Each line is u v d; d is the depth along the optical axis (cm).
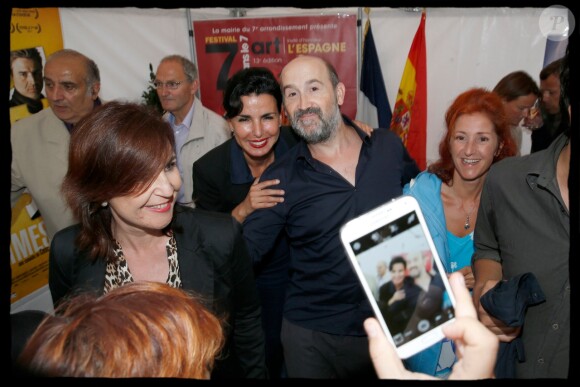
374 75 283
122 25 266
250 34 282
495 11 273
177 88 267
